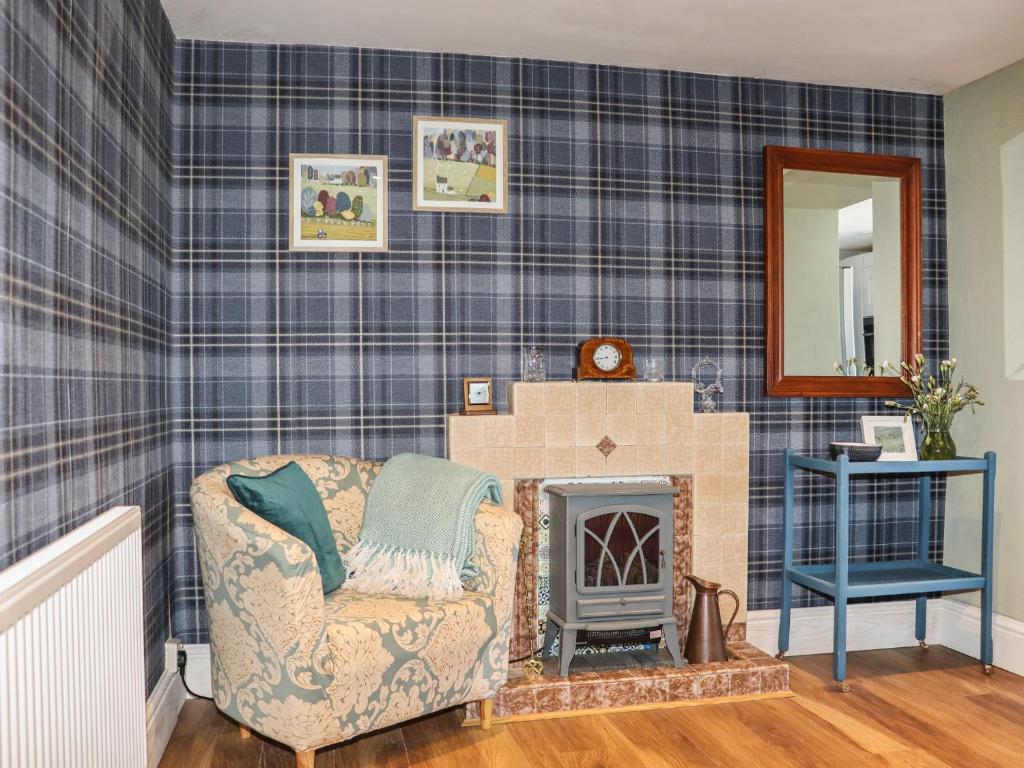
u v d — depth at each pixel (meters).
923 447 3.38
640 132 3.34
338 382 3.10
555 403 3.09
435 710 2.40
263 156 3.05
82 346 1.88
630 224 3.33
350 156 3.10
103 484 2.04
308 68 3.08
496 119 3.21
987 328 3.45
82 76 1.87
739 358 3.44
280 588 2.10
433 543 2.51
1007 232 3.36
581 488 2.94
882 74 3.42
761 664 2.97
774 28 2.98
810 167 3.49
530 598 3.06
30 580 1.22
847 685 3.06
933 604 3.62
